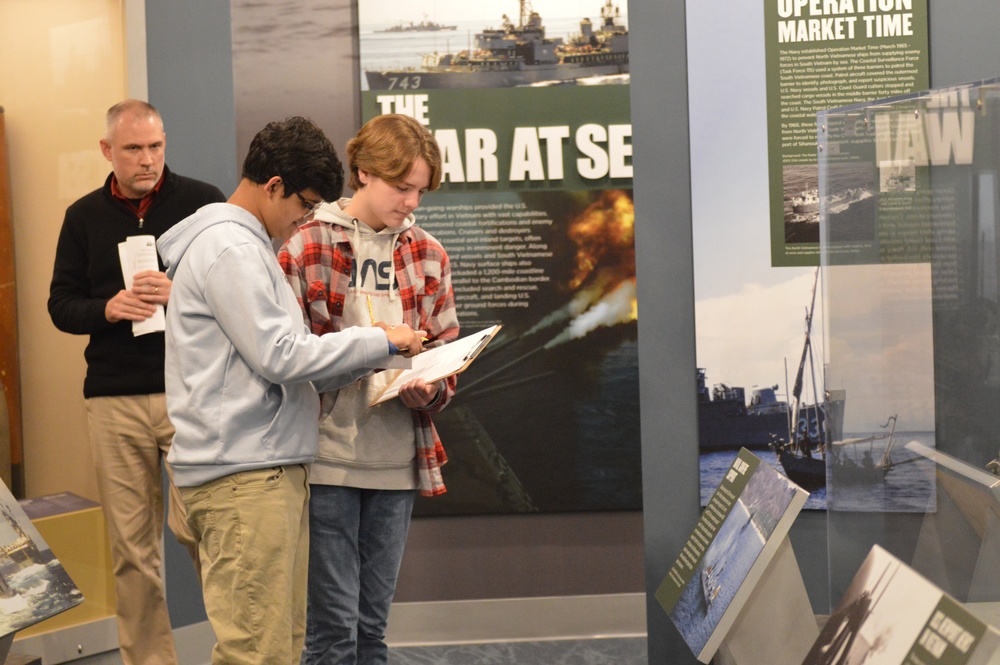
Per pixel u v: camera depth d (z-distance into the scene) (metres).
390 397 2.28
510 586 3.85
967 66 2.88
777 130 3.01
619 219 3.77
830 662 1.71
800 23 2.95
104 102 3.57
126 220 3.15
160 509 3.27
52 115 3.63
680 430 2.81
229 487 2.01
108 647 3.56
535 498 3.81
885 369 2.09
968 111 1.86
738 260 3.10
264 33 3.71
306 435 2.09
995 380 1.87
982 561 1.93
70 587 2.42
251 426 2.01
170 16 3.45
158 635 3.25
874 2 2.90
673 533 2.82
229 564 2.02
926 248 1.97
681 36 2.77
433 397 2.40
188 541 3.21
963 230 1.89
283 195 2.10
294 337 1.98
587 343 3.79
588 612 3.83
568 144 3.76
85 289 3.19
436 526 3.83
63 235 3.19
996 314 1.84
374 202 2.33
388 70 3.72
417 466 2.47
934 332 1.98
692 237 2.79
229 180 3.52
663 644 2.81
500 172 3.76
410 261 2.43
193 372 2.03
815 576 2.95
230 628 2.02
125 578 3.20
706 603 2.34
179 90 3.46
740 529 2.34
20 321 3.71
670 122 2.78
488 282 3.78
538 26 3.73
